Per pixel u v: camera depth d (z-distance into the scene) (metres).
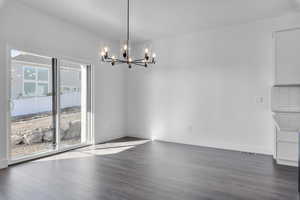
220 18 3.89
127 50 3.02
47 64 3.88
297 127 2.75
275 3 3.28
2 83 3.11
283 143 3.34
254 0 3.18
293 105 3.66
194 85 4.71
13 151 3.40
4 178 2.77
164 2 3.25
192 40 4.72
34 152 3.71
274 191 2.42
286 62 3.38
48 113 3.94
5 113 3.15
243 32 4.13
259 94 3.99
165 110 5.14
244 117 4.15
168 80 5.07
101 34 4.82
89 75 4.72
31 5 3.37
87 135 4.75
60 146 4.11
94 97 4.76
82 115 4.62
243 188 2.51
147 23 4.15
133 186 2.56
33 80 3.67
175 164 3.40
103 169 3.15
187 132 4.84
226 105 4.34
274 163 3.43
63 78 4.17
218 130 4.45
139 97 5.55
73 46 4.22
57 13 3.68
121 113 5.61
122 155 3.92
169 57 5.05
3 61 3.11
